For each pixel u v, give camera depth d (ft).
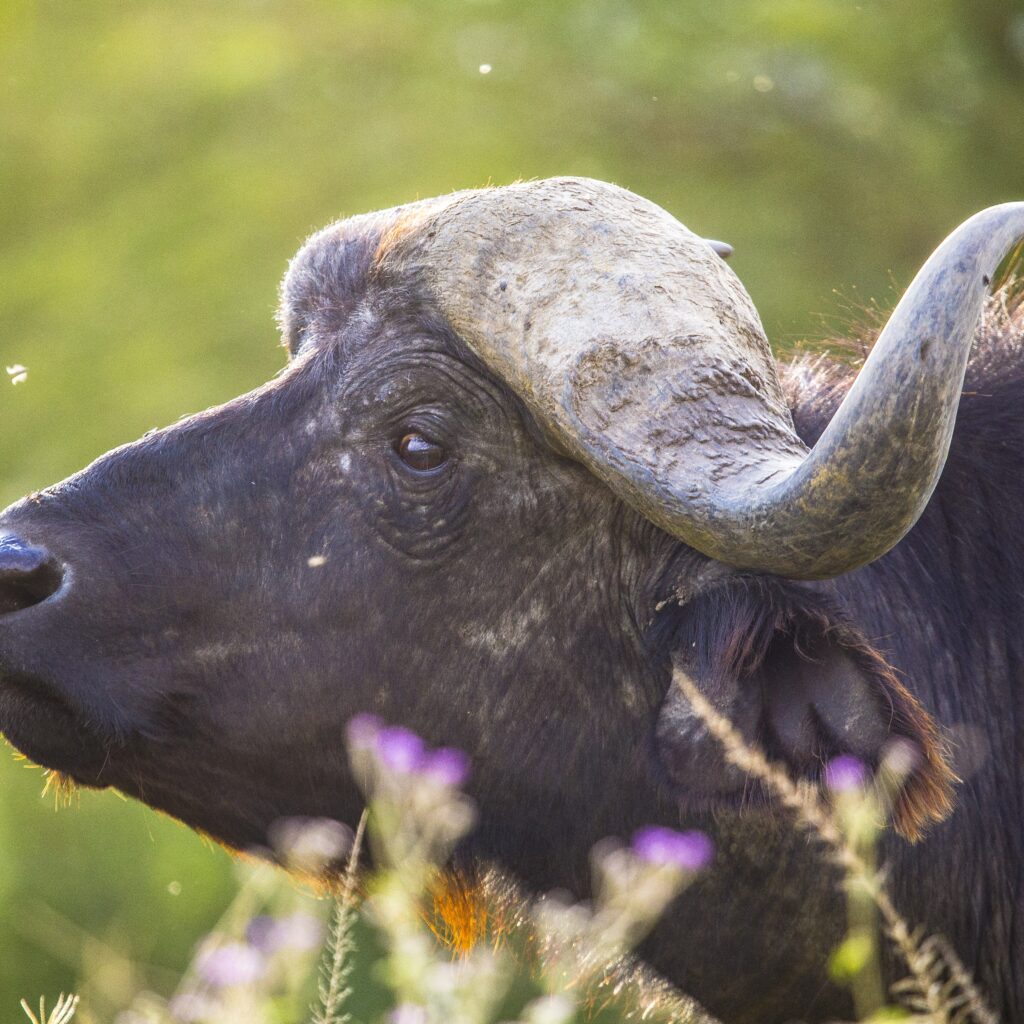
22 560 39.32
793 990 41.09
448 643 40.60
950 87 163.32
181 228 143.74
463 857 42.29
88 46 167.43
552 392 38.37
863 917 40.24
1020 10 166.30
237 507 40.57
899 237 144.97
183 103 158.30
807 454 36.11
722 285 39.45
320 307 42.34
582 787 41.04
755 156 150.51
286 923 37.14
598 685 40.68
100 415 127.95
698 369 37.86
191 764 41.32
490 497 40.27
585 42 161.58
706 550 37.11
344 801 41.68
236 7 171.42
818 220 144.66
